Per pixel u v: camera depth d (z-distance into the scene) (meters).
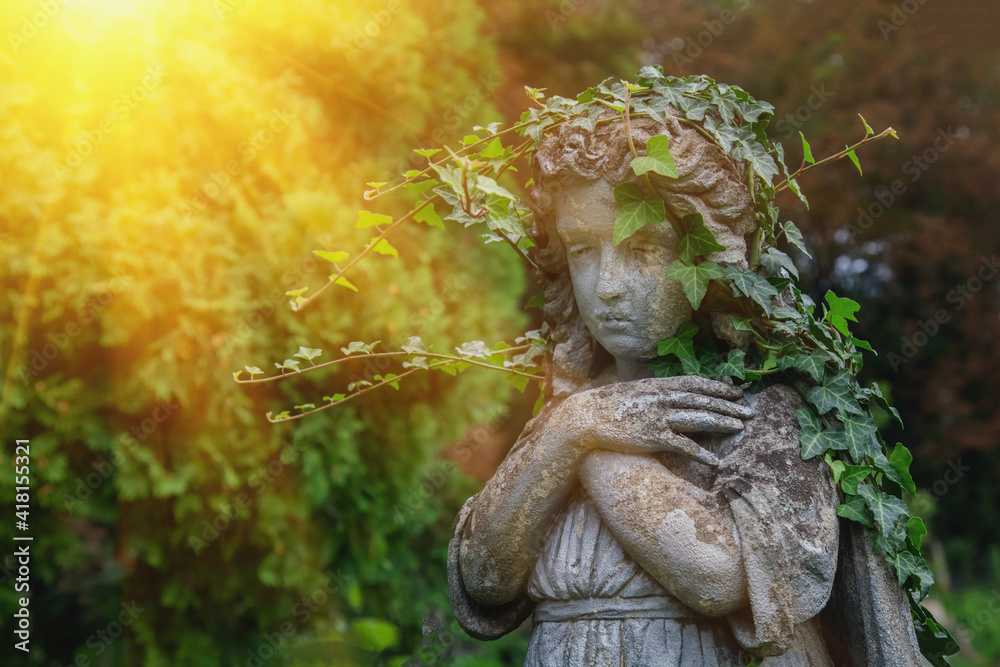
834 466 1.48
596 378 1.73
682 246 1.49
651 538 1.39
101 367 3.67
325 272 3.92
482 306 4.57
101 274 3.55
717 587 1.36
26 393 3.54
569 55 7.73
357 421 3.97
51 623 4.27
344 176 4.15
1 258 3.49
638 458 1.44
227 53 3.96
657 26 9.14
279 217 3.85
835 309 1.61
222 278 3.71
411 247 4.28
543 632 1.54
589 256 1.57
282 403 3.88
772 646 1.36
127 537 3.72
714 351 1.58
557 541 1.53
